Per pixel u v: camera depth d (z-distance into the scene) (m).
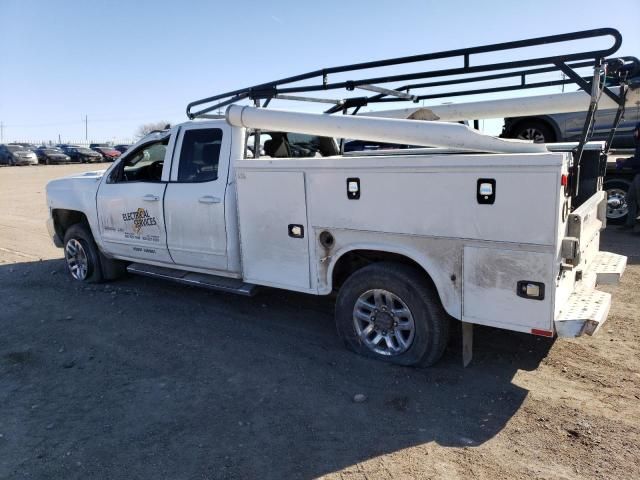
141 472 3.06
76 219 7.28
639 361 4.20
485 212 3.56
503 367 4.19
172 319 5.52
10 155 39.97
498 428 3.38
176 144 5.58
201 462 3.13
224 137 5.14
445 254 3.80
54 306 6.06
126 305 6.00
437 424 3.44
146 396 3.94
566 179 3.48
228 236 5.08
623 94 4.46
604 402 3.63
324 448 3.22
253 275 4.95
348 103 6.08
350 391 3.90
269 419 3.56
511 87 5.45
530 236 3.42
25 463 3.18
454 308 3.84
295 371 4.25
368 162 4.00
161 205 5.60
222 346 4.80
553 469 2.96
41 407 3.83
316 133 4.51
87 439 3.40
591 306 3.67
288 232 4.60
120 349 4.81
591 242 4.41
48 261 8.30
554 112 5.43
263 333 5.08
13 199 17.53
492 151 3.79
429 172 3.74
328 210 4.30
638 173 8.87
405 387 3.92
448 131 3.89
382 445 3.24
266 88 5.14
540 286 3.45
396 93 5.52
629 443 3.17
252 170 4.71
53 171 32.72
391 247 4.03
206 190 5.20
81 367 4.46
